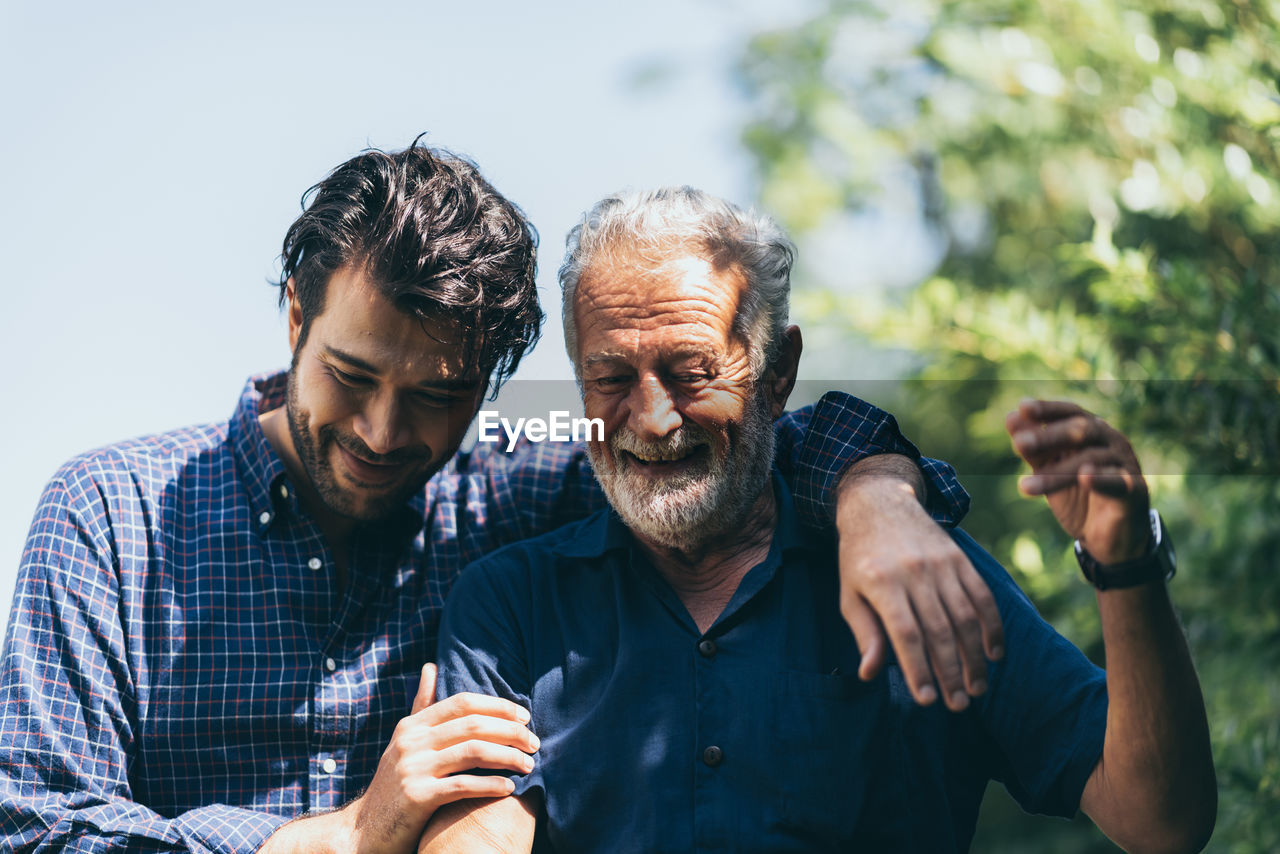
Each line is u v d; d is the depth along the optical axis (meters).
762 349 1.87
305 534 2.12
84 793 1.96
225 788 2.04
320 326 1.97
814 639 1.83
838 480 1.81
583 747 1.80
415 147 2.09
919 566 1.45
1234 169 2.83
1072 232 4.41
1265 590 2.79
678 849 1.73
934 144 4.61
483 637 1.91
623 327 1.80
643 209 1.85
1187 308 2.77
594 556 1.93
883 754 1.77
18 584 2.07
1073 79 3.27
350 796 2.05
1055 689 1.74
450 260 1.95
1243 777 2.55
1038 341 2.92
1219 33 3.05
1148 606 1.49
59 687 2.01
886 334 3.27
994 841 4.31
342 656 2.10
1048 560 3.22
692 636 1.85
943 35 3.65
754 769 1.76
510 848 1.74
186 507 2.16
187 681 2.05
